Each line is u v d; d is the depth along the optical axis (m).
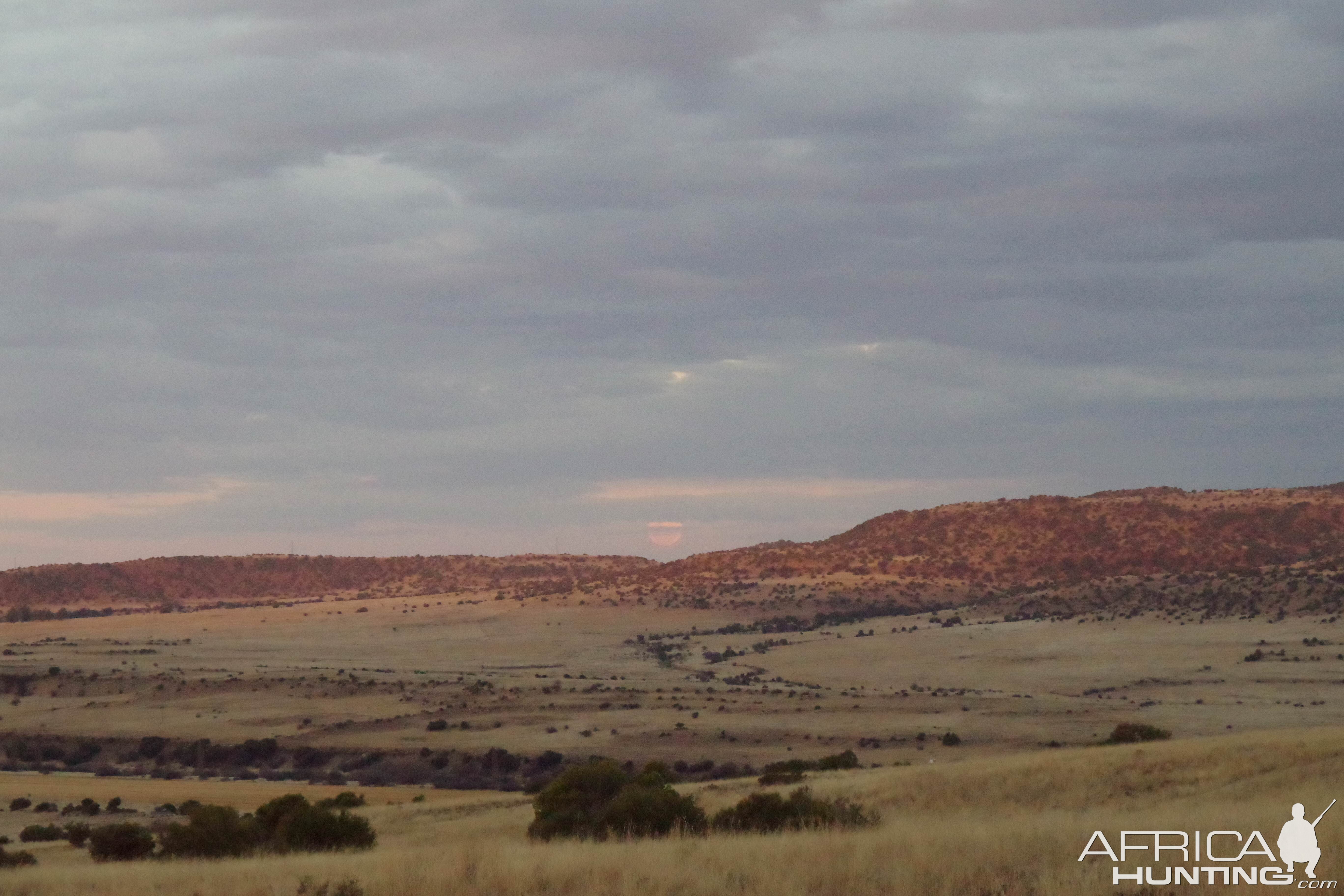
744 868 16.45
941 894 14.70
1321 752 39.22
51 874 23.11
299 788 97.12
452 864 17.77
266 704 150.62
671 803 32.28
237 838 36.84
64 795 88.00
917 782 42.69
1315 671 153.75
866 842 18.14
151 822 70.31
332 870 19.58
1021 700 133.62
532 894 15.84
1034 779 40.78
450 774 108.94
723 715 124.44
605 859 17.97
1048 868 15.66
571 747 112.69
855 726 114.50
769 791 43.84
